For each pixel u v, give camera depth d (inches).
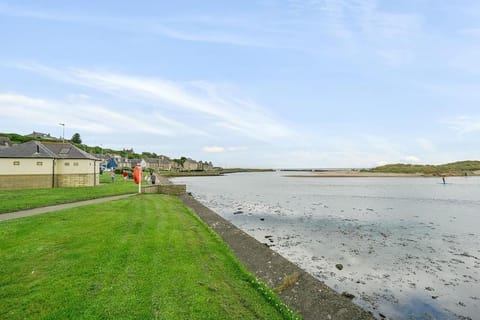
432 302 405.4
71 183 1366.9
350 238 764.0
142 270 340.5
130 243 438.0
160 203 957.8
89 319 235.1
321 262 569.3
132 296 276.2
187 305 271.7
